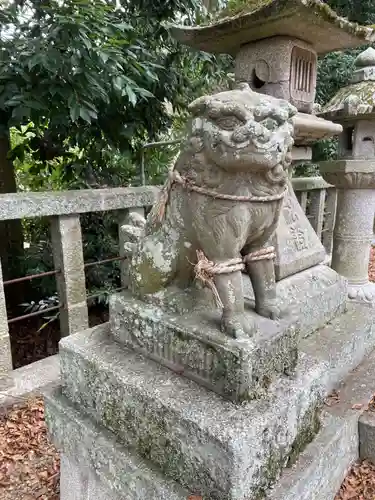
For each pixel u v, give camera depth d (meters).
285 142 0.97
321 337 1.96
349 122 2.39
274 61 1.91
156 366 1.22
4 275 3.36
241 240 1.08
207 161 1.04
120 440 1.21
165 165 3.65
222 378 1.06
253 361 1.04
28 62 2.21
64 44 2.29
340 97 2.38
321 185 3.40
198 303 1.26
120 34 2.54
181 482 1.05
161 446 1.09
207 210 1.07
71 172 3.26
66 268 2.22
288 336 1.17
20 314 3.43
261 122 0.94
